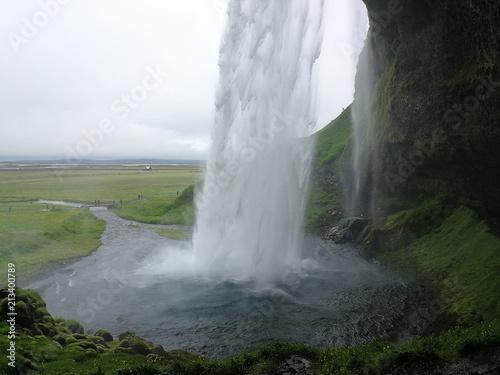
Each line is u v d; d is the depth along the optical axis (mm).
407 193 50344
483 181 36812
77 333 22922
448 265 33219
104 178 170500
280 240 39656
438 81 37719
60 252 47281
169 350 23594
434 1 34250
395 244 41750
